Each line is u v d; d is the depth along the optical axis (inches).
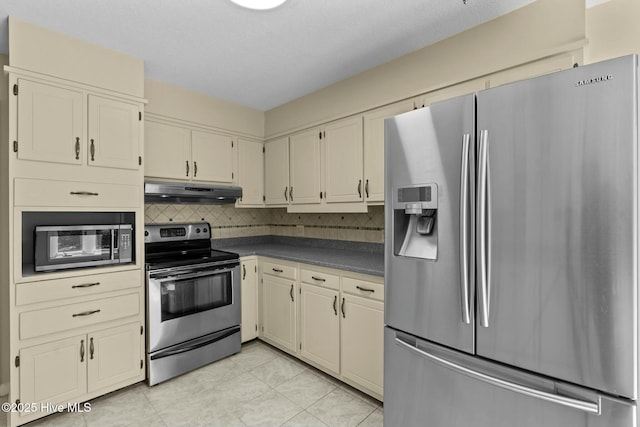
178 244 112.5
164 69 97.0
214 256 104.2
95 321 79.6
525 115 45.5
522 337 46.2
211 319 101.7
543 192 44.1
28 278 70.2
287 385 89.4
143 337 88.3
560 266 42.9
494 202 48.3
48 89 73.4
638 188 38.2
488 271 48.7
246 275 114.0
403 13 70.1
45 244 74.2
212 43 82.1
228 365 100.9
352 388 88.0
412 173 59.2
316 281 95.7
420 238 62.0
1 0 63.7
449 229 54.0
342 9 68.6
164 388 87.5
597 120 40.1
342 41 81.6
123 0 64.7
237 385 89.3
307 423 73.5
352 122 99.6
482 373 49.8
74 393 76.3
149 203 107.7
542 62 64.6
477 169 49.9
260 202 134.4
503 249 47.6
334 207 105.3
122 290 84.4
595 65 40.2
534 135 44.8
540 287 44.5
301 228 137.6
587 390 41.3
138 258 87.6
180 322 94.3
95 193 80.2
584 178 41.1
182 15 70.1
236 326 108.9
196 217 125.6
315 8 68.3
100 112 81.4
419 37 80.0
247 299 114.1
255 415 76.3
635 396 38.4
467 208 50.9
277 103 127.0
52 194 73.7
